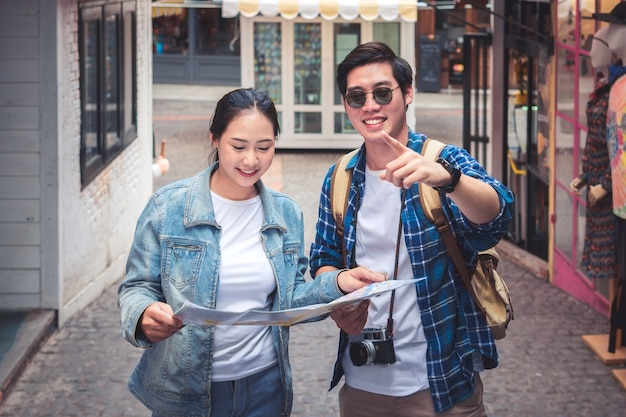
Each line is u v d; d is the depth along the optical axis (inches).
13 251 323.3
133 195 436.5
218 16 1171.9
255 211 148.2
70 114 332.2
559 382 280.5
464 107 521.7
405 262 150.2
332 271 147.4
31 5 312.7
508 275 406.9
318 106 746.2
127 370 291.0
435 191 147.9
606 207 289.4
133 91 441.7
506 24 446.3
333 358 302.8
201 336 144.9
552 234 392.2
